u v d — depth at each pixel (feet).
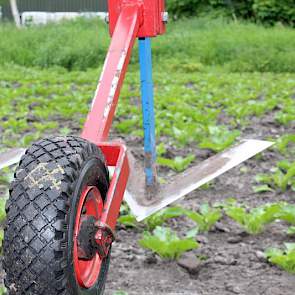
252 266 11.23
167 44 61.57
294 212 12.74
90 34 65.41
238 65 55.72
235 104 30.07
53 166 6.55
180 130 22.48
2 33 65.82
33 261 6.19
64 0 108.68
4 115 27.84
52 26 71.51
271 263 11.27
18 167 6.72
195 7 81.71
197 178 9.58
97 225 6.86
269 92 35.01
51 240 6.18
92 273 7.22
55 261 6.18
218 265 11.27
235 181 17.03
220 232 12.95
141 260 11.54
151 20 10.17
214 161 9.91
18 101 33.14
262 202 15.21
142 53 10.27
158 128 22.71
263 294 10.11
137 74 48.70
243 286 10.40
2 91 36.47
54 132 24.21
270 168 18.44
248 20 76.38
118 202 7.53
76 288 6.52
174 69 54.80
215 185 16.69
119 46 9.30
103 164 7.36
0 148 20.67
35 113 27.99
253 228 12.72
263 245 12.24
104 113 8.35
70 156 6.68
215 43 61.16
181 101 31.24
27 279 6.26
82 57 58.70
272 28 70.90
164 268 11.19
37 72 51.85
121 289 10.30
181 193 9.33
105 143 7.80
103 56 59.06
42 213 6.25
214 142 20.12
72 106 29.89
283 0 76.54
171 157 19.98
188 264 10.87
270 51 56.90
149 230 13.17
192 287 10.42
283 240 12.50
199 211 14.37
